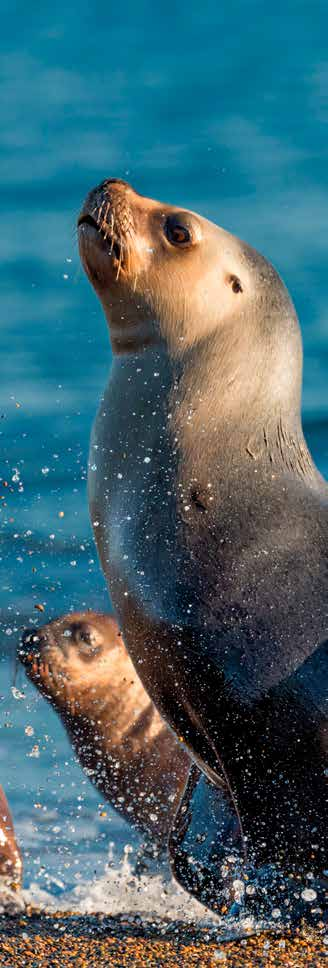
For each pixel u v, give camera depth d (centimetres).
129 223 2514
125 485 2419
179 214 2553
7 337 6656
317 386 6331
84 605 4153
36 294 7144
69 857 2803
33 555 4584
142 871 2750
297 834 2275
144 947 2108
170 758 3053
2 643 3891
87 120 9306
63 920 2330
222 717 2264
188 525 2328
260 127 9094
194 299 2517
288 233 7731
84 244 2552
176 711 2383
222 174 8469
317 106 9294
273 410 2489
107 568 2431
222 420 2441
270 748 2245
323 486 2486
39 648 3173
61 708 3142
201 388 2453
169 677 2323
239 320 2527
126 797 3042
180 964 2003
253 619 2238
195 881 2375
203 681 2258
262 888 2266
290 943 2098
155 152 8844
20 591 4259
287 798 2262
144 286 2514
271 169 8569
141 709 3114
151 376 2488
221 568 2283
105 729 3114
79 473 5325
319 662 2206
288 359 2544
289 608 2241
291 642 2220
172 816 2981
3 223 8038
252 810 2298
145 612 2306
